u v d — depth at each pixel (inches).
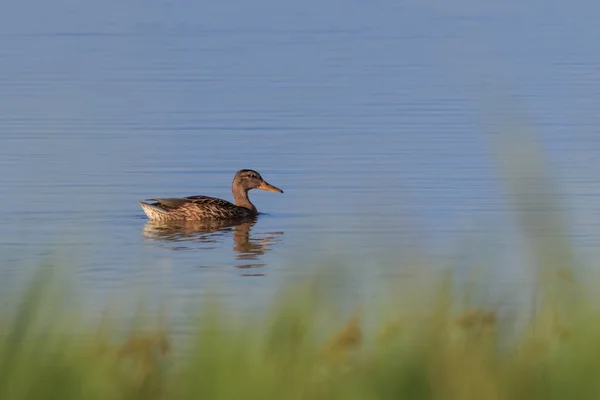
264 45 1910.7
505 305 433.4
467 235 717.3
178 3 2645.2
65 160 1010.7
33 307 366.6
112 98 1369.3
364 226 757.3
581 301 352.5
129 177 948.6
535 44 1876.2
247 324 354.6
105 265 663.1
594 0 2556.6
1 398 320.5
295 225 784.3
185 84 1488.7
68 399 325.1
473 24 2206.0
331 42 1948.8
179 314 510.0
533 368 326.0
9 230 759.7
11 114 1254.9
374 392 319.9
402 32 2092.8
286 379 323.3
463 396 313.9
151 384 333.1
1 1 2645.2
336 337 339.9
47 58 1752.0
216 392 320.2
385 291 380.8
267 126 1181.1
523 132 343.3
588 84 1432.1
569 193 846.5
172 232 766.5
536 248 349.4
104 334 363.3
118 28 2182.6
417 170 946.1
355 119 1210.6
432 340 339.0
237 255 692.1
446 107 1273.4
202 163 1008.9
